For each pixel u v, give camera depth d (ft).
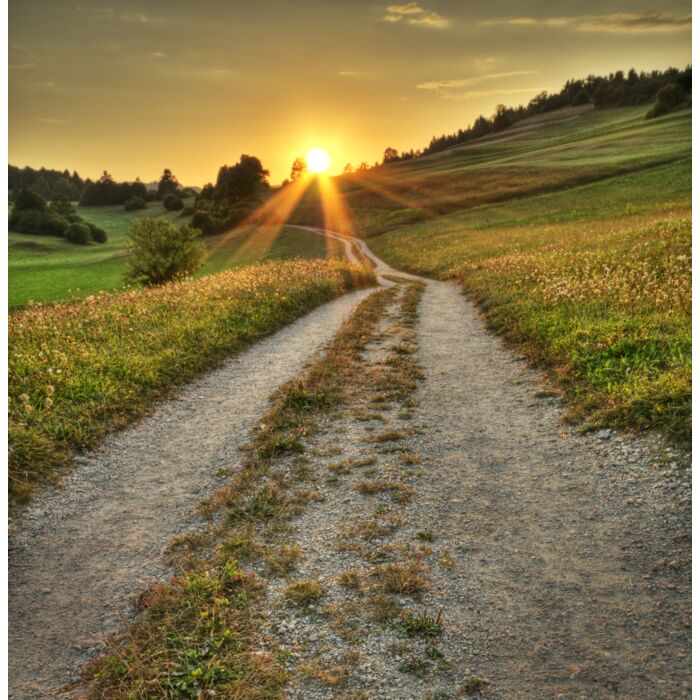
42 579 19.56
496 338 47.52
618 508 21.16
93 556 20.77
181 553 20.39
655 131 370.12
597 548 19.07
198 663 14.75
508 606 16.62
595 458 24.86
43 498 24.75
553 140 504.02
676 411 24.80
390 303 73.10
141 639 15.96
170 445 30.58
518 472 24.82
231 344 49.60
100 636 16.55
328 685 14.02
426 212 286.25
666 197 184.03
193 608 16.93
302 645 15.39
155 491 25.52
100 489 25.96
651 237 85.56
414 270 146.30
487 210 254.27
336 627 16.02
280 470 26.30
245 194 483.10
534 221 192.75
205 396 38.24
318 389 36.27
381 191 385.50
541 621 15.92
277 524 21.66
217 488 25.35
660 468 22.76
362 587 17.72
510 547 19.56
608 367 31.78
